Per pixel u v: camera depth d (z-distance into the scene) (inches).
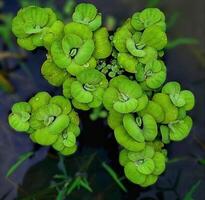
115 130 25.5
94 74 25.1
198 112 30.4
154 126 25.0
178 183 29.7
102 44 25.8
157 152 25.9
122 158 26.1
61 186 29.4
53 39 25.5
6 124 29.9
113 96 25.2
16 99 30.0
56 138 25.7
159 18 26.0
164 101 25.4
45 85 30.0
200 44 31.2
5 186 29.5
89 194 29.5
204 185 29.7
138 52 25.3
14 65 30.2
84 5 26.0
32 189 29.5
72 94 25.2
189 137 30.1
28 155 28.7
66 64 25.3
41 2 30.5
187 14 31.4
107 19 30.6
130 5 31.0
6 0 30.8
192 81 30.7
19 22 25.9
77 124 26.1
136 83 25.2
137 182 25.8
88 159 29.6
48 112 25.5
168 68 30.7
